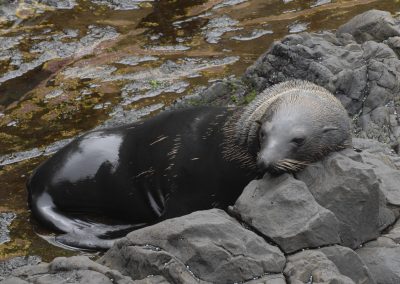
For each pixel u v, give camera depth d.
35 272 22.12
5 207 31.23
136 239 23.17
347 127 27.05
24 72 41.53
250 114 27.64
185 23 46.12
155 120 30.59
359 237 24.98
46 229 30.00
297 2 47.91
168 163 28.98
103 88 39.81
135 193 30.03
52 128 36.62
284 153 25.23
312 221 23.55
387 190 26.77
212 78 40.16
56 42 44.38
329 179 25.05
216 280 22.31
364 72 35.31
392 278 23.98
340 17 45.69
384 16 39.84
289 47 37.06
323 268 22.39
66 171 30.75
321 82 35.56
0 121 37.31
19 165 33.97
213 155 28.02
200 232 22.77
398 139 32.72
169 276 21.98
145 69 41.44
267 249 22.88
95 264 22.05
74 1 48.88
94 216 31.05
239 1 48.53
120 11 47.81
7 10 47.62
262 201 24.27
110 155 30.56
